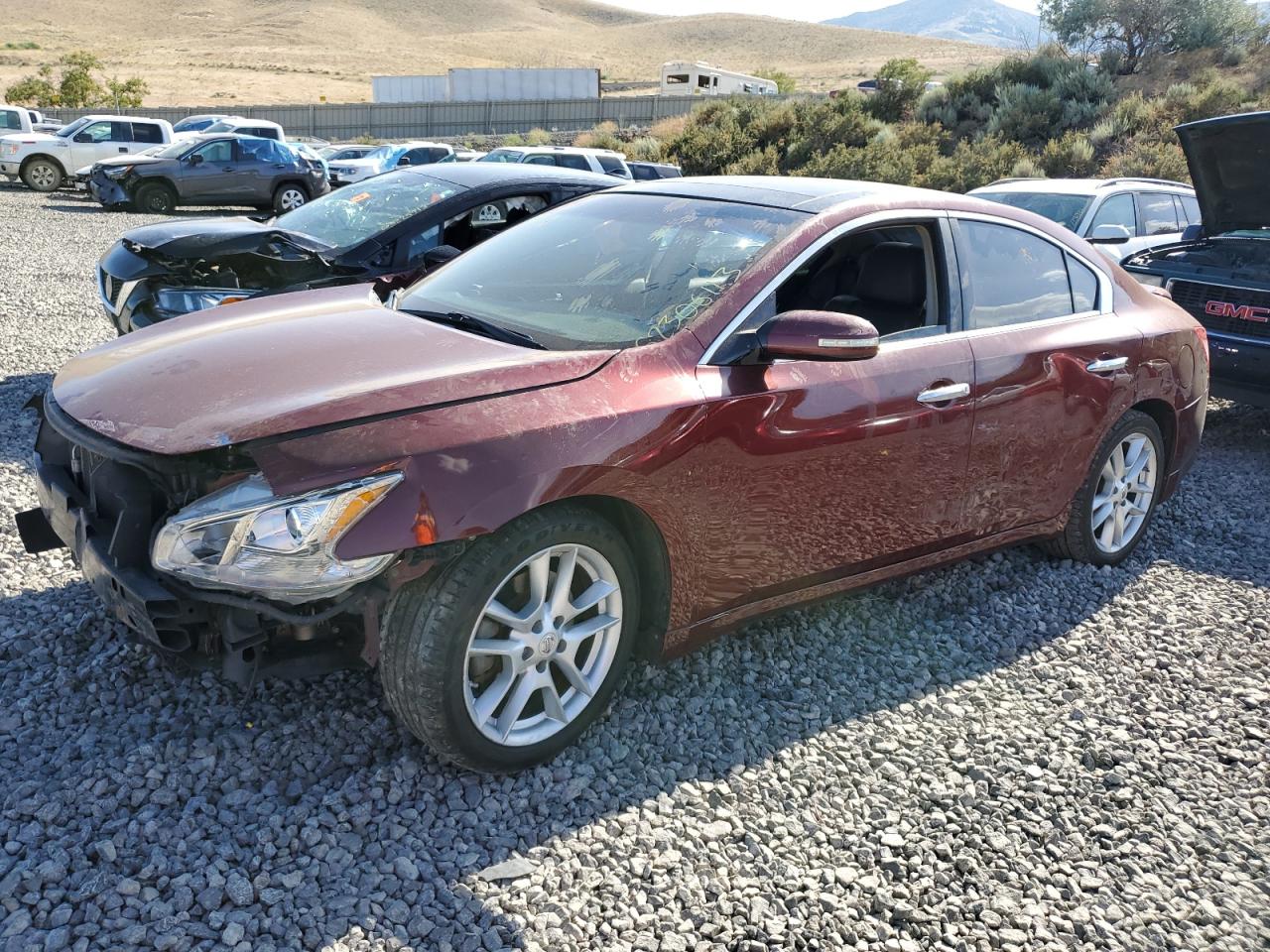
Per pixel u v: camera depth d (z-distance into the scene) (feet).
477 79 174.09
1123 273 15.87
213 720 10.25
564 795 9.68
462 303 12.03
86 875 8.12
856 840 9.52
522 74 174.60
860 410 11.38
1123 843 9.83
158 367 10.12
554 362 9.82
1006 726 11.60
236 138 67.92
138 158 66.74
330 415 8.69
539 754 9.91
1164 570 16.22
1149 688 12.68
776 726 11.18
